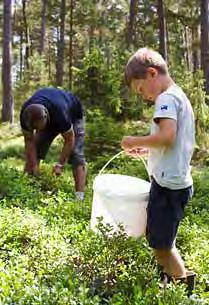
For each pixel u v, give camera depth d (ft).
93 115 29.86
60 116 14.21
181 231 10.75
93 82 32.60
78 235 9.73
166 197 7.28
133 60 7.49
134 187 7.97
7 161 28.68
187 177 7.35
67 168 21.25
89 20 78.33
